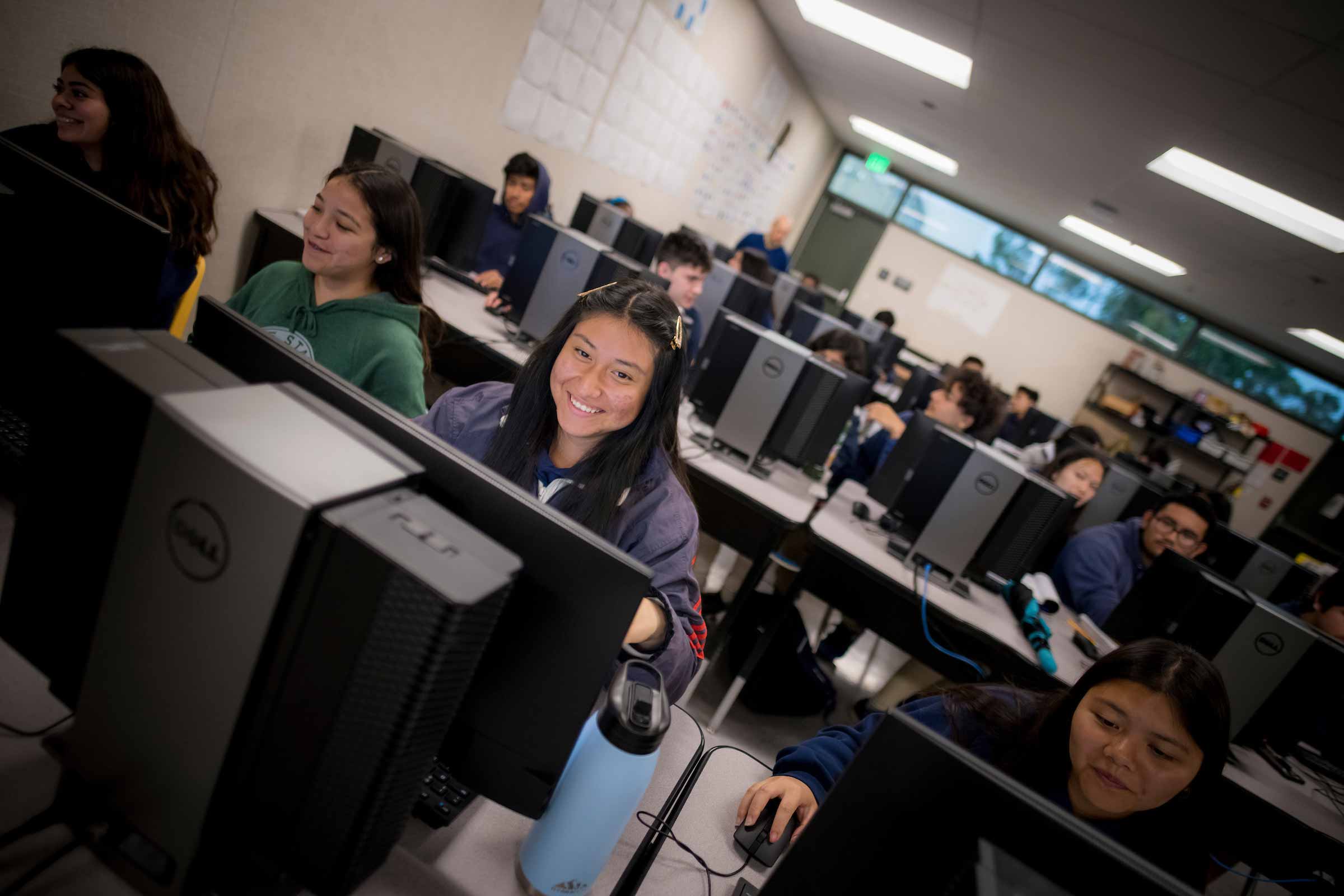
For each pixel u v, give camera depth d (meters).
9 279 0.96
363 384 1.48
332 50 2.70
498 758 0.71
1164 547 2.58
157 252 0.94
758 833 0.95
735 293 3.62
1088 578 2.65
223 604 0.53
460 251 2.78
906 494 2.31
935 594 2.21
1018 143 5.10
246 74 2.46
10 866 0.58
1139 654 0.92
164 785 0.58
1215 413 7.76
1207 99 3.14
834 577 2.28
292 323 1.49
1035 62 3.63
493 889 0.73
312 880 0.58
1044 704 1.03
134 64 1.70
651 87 4.83
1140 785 0.90
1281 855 1.92
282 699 0.55
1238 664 2.01
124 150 1.73
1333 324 5.68
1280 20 2.37
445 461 0.67
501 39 3.43
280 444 0.54
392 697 0.52
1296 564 3.04
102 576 0.59
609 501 1.07
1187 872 0.95
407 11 2.89
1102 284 8.17
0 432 1.04
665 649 0.88
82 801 0.63
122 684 0.58
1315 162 3.25
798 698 2.50
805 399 2.39
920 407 4.75
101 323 0.97
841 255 9.28
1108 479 3.48
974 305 8.73
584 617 0.65
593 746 0.68
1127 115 3.70
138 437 0.55
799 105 7.33
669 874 0.85
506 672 0.68
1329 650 1.92
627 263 2.41
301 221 2.79
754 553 2.34
